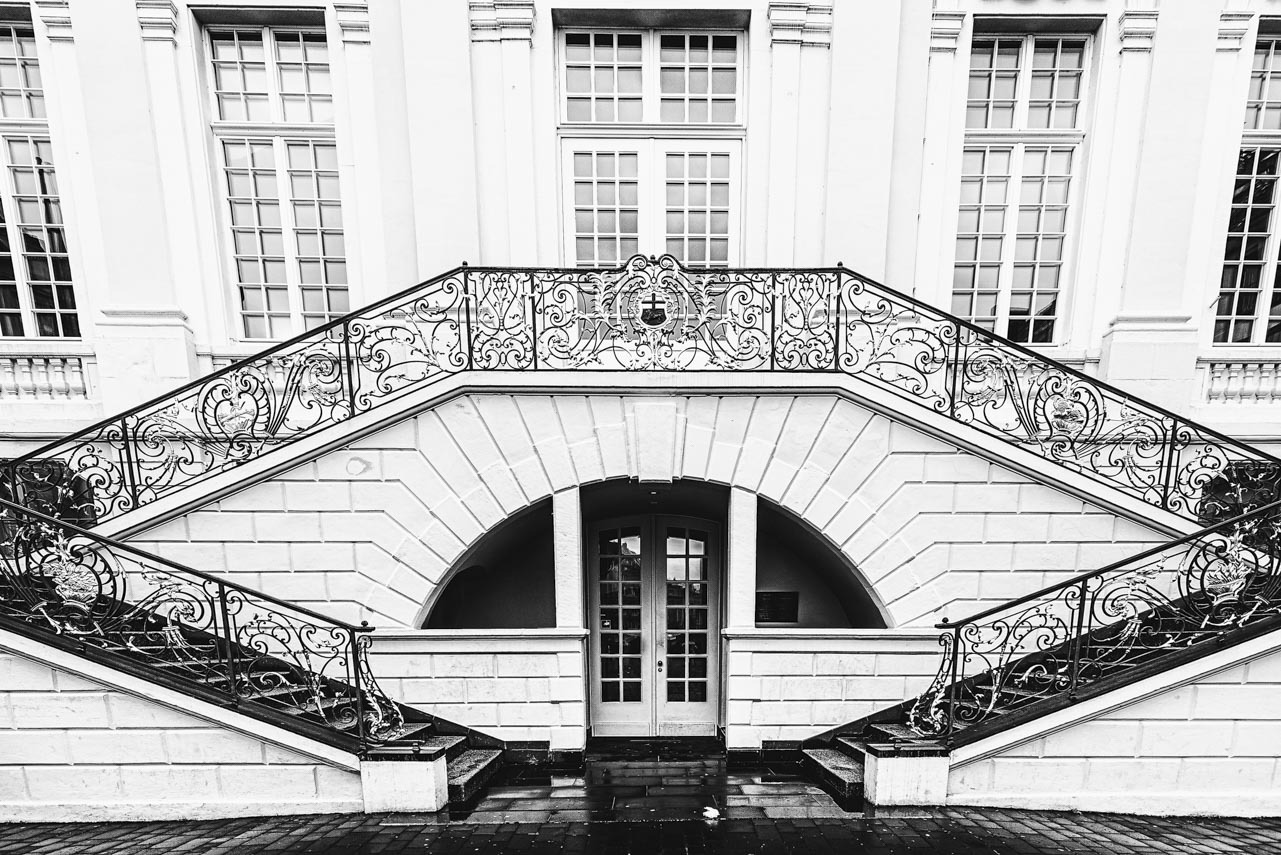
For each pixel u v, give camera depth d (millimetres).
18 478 4969
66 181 6406
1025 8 6273
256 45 6559
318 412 5742
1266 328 6840
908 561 5098
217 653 4238
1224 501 5043
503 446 5055
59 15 6074
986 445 4941
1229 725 4094
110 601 4160
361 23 6203
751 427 5062
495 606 6750
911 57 6230
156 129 6223
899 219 6410
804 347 5023
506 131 6219
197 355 6504
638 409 5039
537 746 5117
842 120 6129
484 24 6074
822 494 5082
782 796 4496
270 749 4164
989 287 6824
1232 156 6449
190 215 6348
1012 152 6672
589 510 6105
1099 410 5074
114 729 4082
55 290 6707
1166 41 6133
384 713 4641
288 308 6809
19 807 4055
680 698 6375
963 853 3625
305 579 5039
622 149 6461
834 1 6008
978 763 4254
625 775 4934
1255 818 4070
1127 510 4930
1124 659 4297
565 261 6543
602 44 6461
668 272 4992
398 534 5055
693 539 6387
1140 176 6309
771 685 5164
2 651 4004
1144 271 6406
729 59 6523
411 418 5008
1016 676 5031
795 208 6348
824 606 6676
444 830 3939
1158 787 4145
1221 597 4156
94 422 6184
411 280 6395
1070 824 3977
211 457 5609
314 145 6625
